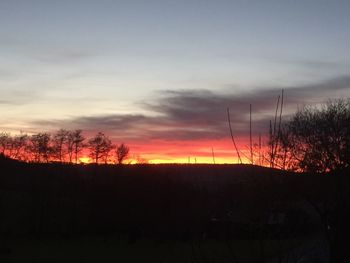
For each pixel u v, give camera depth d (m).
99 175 78.75
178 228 9.68
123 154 81.75
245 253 7.39
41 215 75.69
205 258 7.55
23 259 52.78
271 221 7.69
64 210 76.38
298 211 9.13
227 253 7.48
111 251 55.97
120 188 72.94
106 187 75.12
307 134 40.16
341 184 27.17
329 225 22.92
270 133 8.05
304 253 8.05
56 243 66.88
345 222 22.75
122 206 72.44
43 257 54.12
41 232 74.50
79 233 74.25
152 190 58.59
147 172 67.12
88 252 56.88
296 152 35.41
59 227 74.81
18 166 82.81
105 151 83.19
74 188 79.25
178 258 8.84
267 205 7.68
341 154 37.16
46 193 78.06
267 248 7.54
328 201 27.94
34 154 86.69
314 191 31.30
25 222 74.44
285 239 7.77
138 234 58.84
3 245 62.53
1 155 83.12
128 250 54.44
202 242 8.11
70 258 52.25
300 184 31.39
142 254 48.19
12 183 79.19
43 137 87.12
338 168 34.31
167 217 10.87
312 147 38.84
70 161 84.94
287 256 7.60
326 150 38.09
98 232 74.19
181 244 9.47
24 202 75.38
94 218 74.81
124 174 73.75
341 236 22.30
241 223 7.78
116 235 73.06
